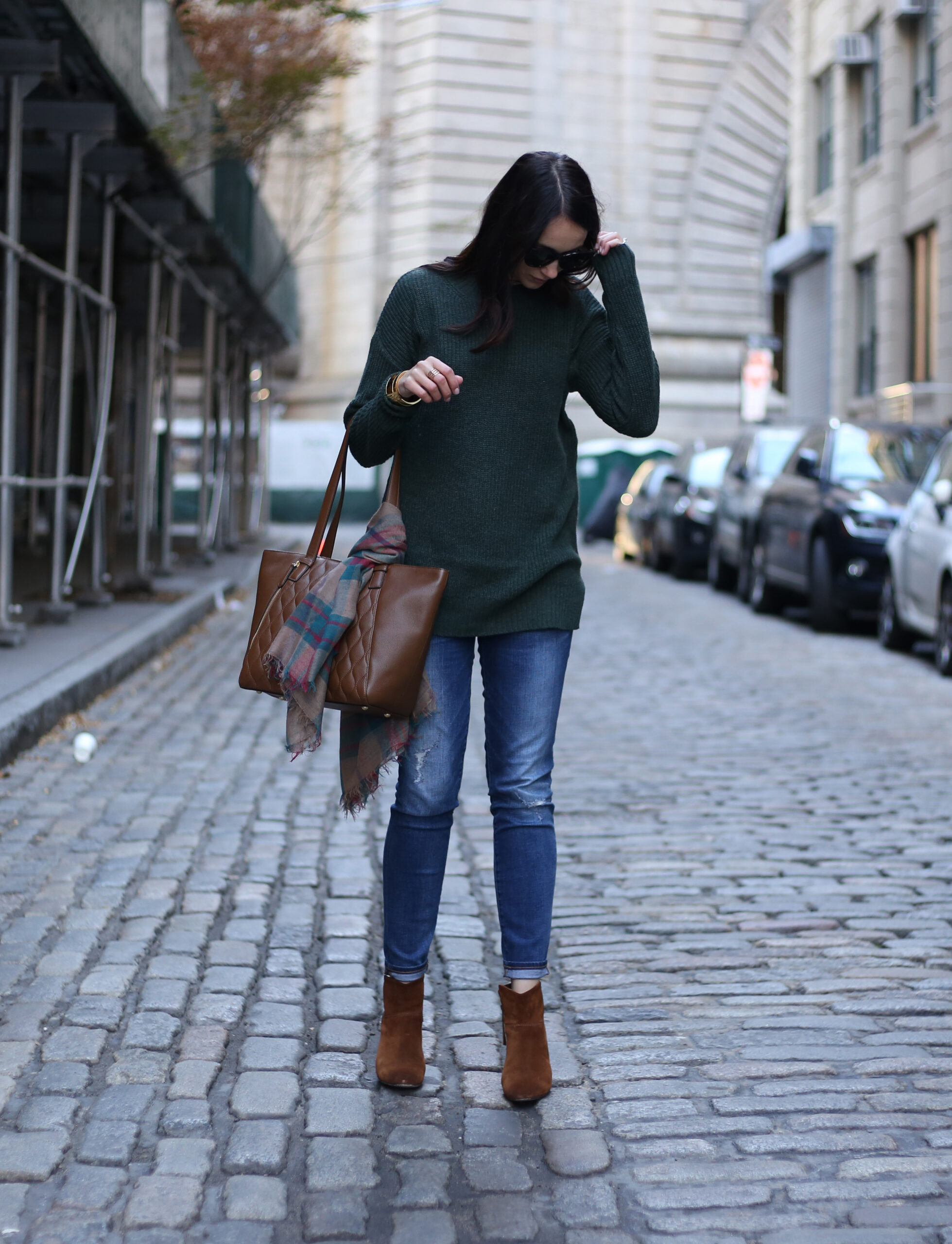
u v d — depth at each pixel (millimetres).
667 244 39781
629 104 39000
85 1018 3369
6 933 3975
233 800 5754
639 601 15672
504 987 3072
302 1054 3236
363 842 5141
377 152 22828
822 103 26938
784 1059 3268
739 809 5754
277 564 2969
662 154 39469
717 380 40125
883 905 4484
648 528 20719
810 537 12594
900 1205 2592
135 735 7047
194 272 16406
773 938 4164
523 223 2799
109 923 4098
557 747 7082
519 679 3016
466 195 37688
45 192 13258
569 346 2984
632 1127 2912
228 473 20547
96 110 9516
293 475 32312
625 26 38938
